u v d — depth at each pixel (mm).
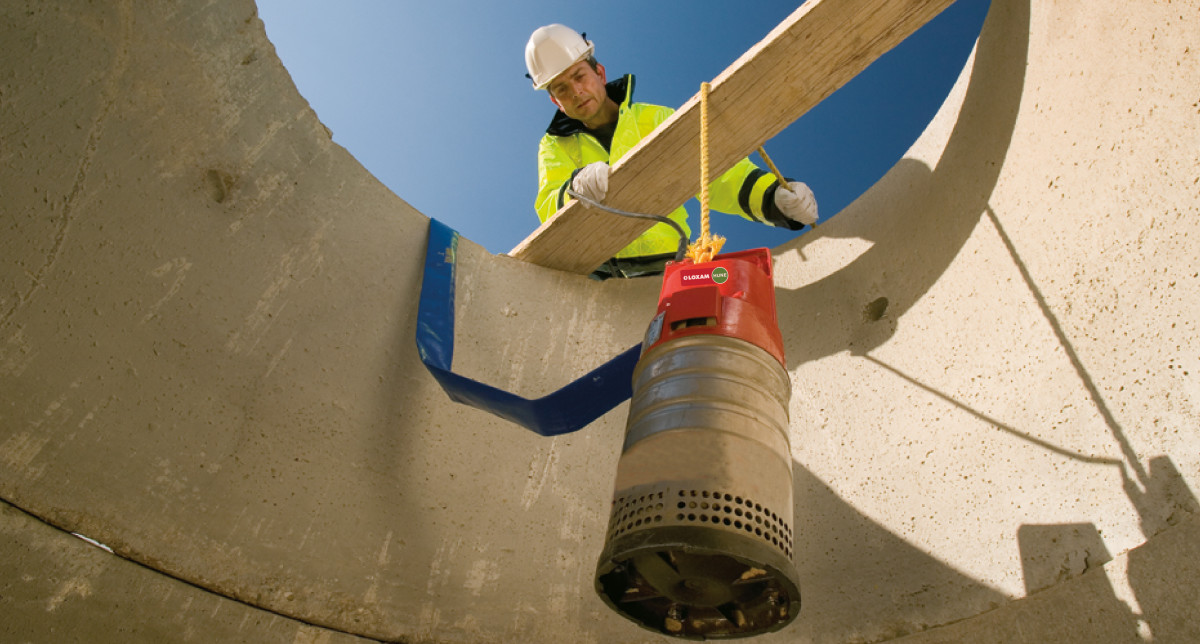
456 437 3309
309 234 3271
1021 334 2812
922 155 3633
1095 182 2586
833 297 3711
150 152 2779
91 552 2256
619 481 1797
